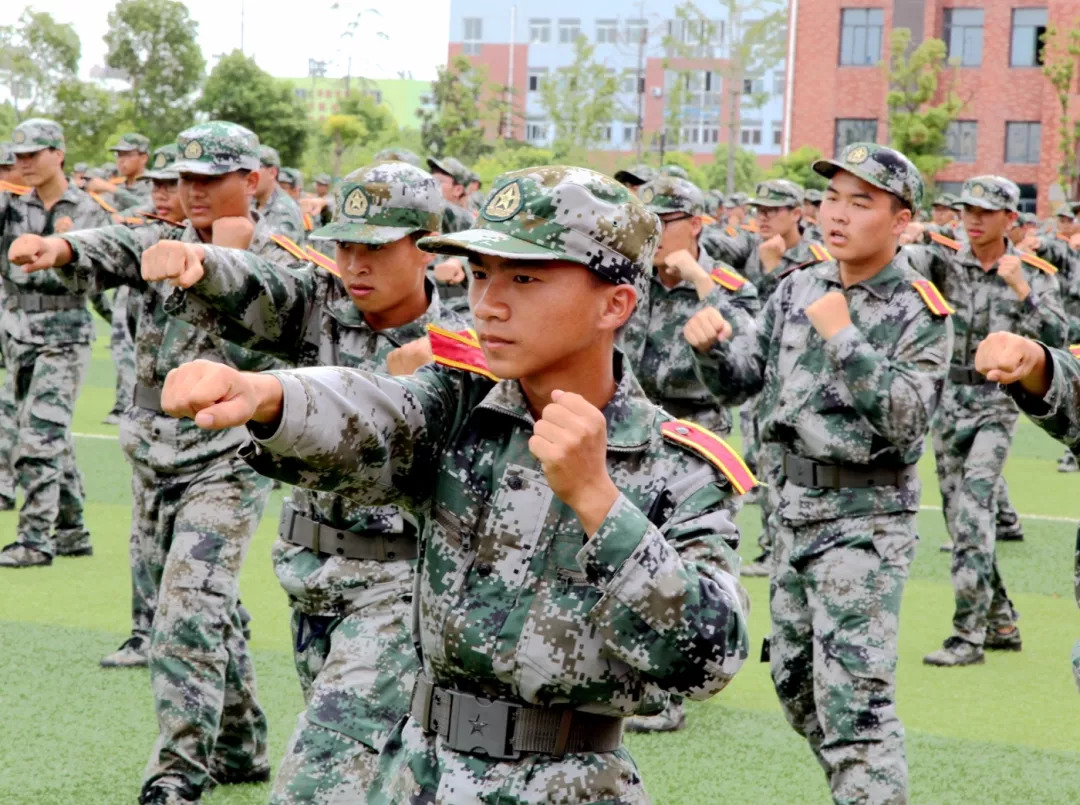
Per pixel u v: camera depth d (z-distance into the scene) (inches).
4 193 366.9
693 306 290.4
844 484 195.8
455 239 97.0
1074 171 1711.4
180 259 158.2
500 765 105.0
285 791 152.6
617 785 106.3
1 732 232.7
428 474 106.8
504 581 103.6
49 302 350.0
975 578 299.1
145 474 206.1
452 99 1956.2
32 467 351.3
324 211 516.7
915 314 197.6
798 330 201.9
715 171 2069.4
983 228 329.1
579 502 93.7
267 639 294.5
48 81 1724.9
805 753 238.2
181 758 191.6
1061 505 488.7
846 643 193.2
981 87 2033.7
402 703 156.6
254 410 92.0
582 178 99.0
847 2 2080.5
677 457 103.9
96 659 275.3
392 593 161.8
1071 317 559.8
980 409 309.6
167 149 357.1
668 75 2716.5
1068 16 1980.8
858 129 2103.8
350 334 172.6
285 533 167.9
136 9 1672.0
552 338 99.3
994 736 252.5
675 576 93.6
